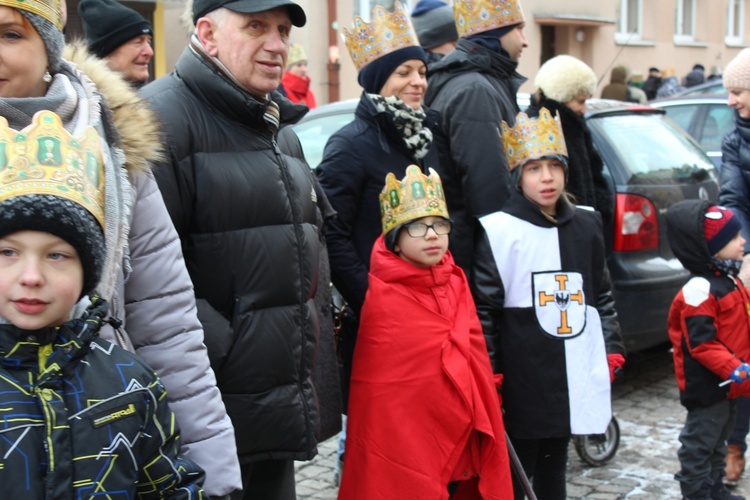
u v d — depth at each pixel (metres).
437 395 3.14
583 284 3.58
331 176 3.52
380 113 3.55
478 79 4.01
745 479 4.42
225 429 2.20
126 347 2.05
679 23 21.42
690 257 3.89
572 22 17.06
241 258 2.54
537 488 3.65
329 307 3.18
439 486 3.11
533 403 3.46
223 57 2.61
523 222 3.53
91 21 3.84
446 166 4.02
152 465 1.82
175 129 2.50
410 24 3.66
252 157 2.62
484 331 3.49
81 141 1.77
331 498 4.19
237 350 2.52
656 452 4.70
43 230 1.66
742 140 4.76
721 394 3.84
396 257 3.26
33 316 1.68
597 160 4.92
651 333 5.24
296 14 2.67
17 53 1.89
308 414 2.67
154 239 2.12
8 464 1.61
